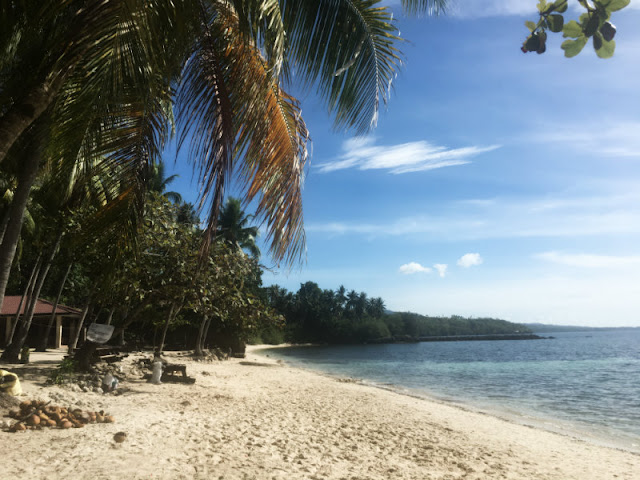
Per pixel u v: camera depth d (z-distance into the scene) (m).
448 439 10.02
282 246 5.18
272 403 12.88
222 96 5.04
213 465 5.86
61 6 4.47
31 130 6.48
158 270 13.63
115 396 10.95
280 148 5.34
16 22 5.35
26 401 7.63
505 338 158.62
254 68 5.09
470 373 33.78
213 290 15.27
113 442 6.20
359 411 13.00
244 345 39.47
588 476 8.04
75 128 4.86
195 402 11.32
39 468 4.93
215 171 4.77
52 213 18.30
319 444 8.11
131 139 5.36
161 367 14.45
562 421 15.33
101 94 4.46
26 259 28.03
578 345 105.06
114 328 13.56
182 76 5.27
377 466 7.01
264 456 6.70
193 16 4.44
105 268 6.63
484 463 8.09
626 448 11.34
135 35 4.05
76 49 4.25
